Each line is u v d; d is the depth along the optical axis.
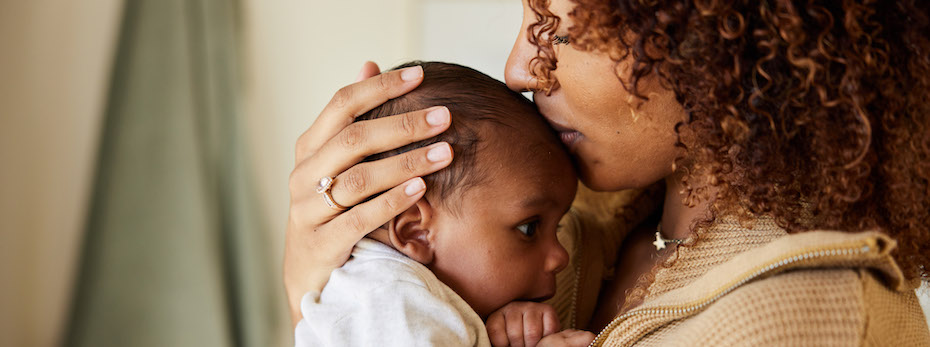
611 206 1.13
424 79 0.97
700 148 0.80
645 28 0.75
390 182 0.89
